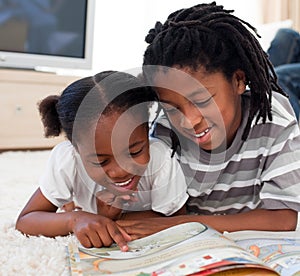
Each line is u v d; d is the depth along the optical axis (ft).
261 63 2.43
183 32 2.26
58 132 2.36
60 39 7.41
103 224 2.13
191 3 8.29
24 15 7.12
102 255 1.92
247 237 2.19
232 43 2.31
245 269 1.59
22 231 2.43
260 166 2.55
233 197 2.68
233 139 2.49
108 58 8.31
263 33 7.55
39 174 4.93
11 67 7.26
